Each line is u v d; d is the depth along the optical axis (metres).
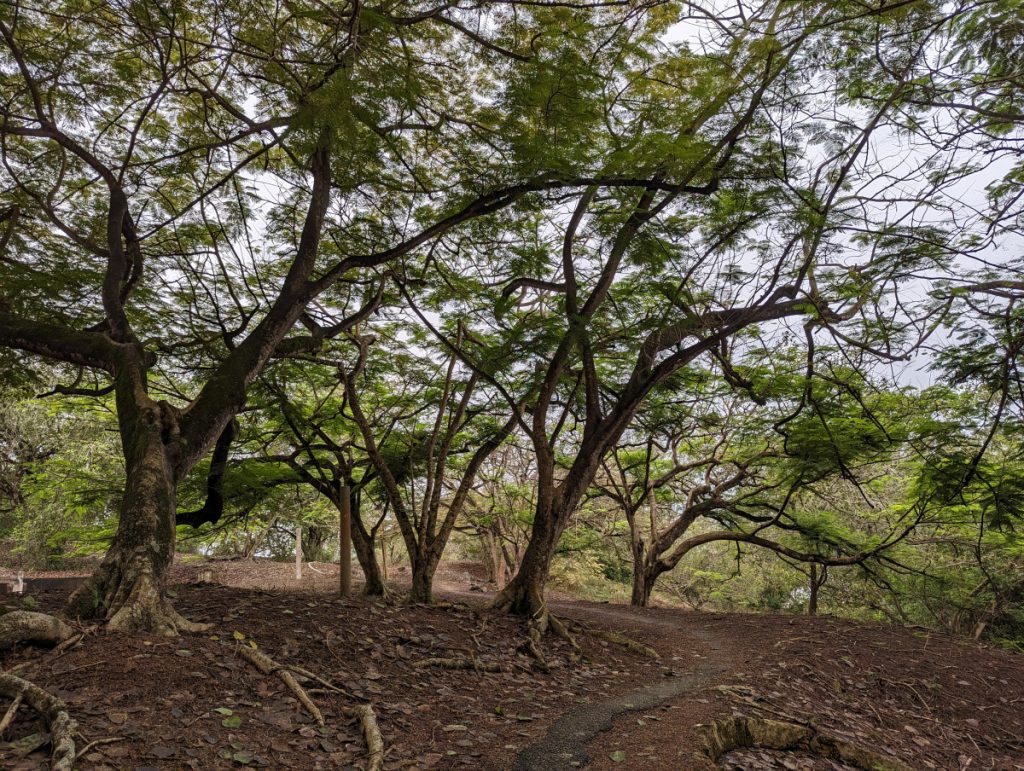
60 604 6.64
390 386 15.21
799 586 25.78
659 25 8.77
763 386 14.34
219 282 12.12
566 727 5.83
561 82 7.89
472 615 9.70
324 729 4.83
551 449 11.66
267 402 12.52
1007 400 9.26
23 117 8.12
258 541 27.78
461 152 9.45
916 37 8.34
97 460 19.62
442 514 24.33
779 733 6.48
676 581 29.19
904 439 13.45
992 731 8.75
